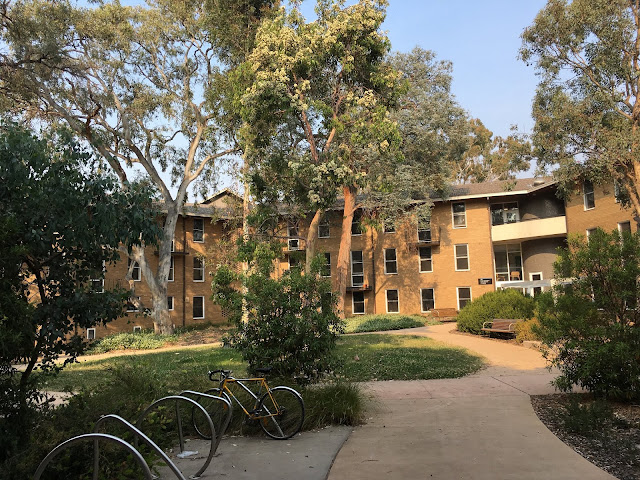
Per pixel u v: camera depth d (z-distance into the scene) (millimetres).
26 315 4574
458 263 33906
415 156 30500
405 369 11977
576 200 28562
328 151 23297
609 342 7301
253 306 8375
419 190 30688
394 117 27578
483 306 20750
